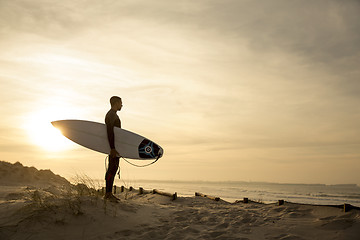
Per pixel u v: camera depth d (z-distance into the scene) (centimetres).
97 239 324
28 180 1548
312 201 4875
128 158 488
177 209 502
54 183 1600
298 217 459
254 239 342
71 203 394
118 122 495
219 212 489
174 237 338
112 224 367
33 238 312
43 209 369
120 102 489
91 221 364
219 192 7744
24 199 454
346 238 340
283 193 7731
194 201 766
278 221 430
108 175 457
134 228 366
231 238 341
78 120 534
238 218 444
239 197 5591
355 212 426
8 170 1579
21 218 349
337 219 409
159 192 886
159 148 516
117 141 487
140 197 879
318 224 403
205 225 404
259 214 485
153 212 456
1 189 845
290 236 353
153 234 349
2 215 364
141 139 505
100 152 499
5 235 313
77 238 323
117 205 436
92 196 439
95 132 515
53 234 325
